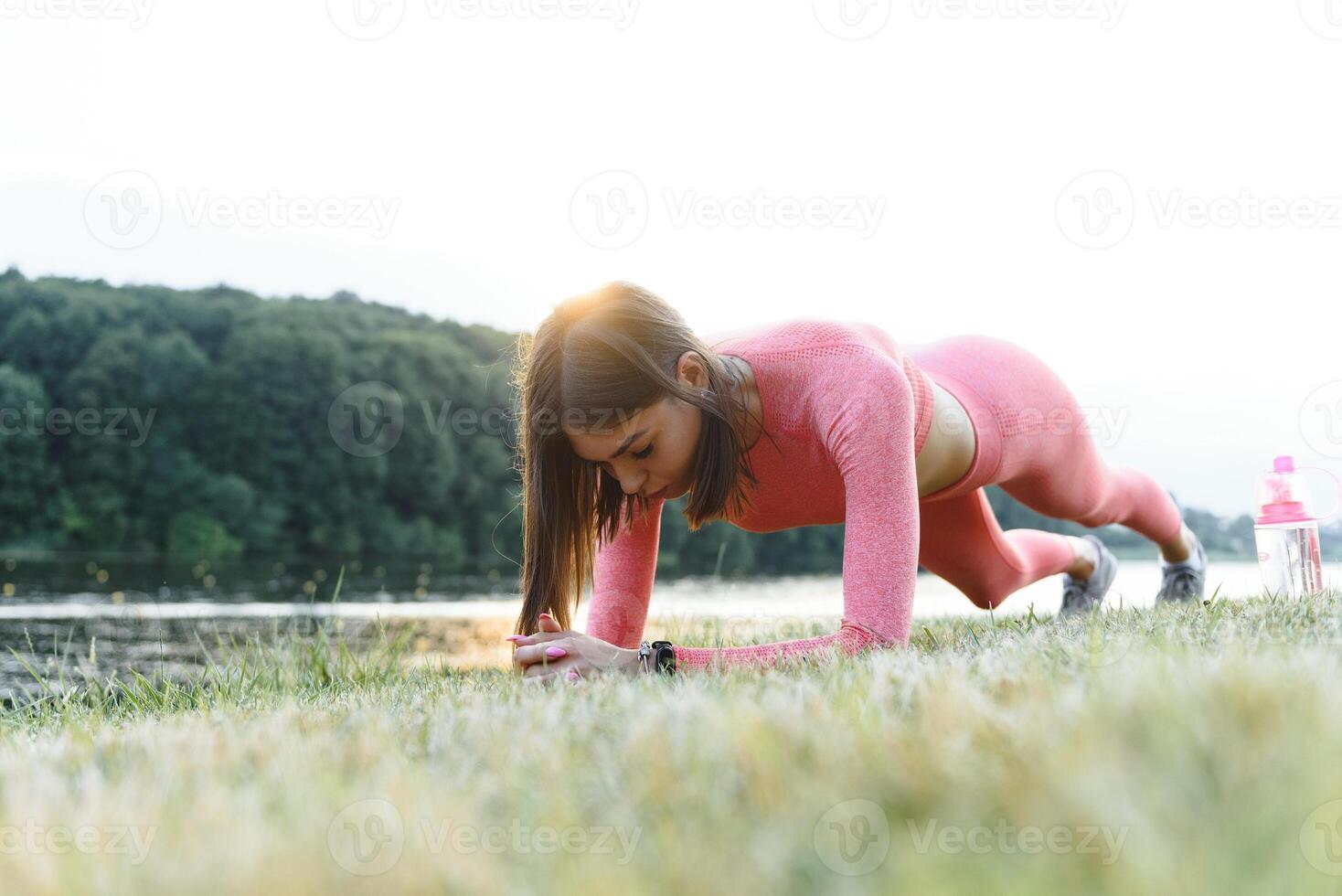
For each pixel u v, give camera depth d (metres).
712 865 0.66
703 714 1.09
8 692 3.65
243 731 1.44
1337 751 0.69
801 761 0.90
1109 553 3.56
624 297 1.95
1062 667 1.30
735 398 2.09
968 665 1.45
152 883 0.71
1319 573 2.51
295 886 0.68
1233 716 0.80
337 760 1.12
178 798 0.96
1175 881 0.54
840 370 2.06
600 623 2.45
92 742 1.48
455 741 1.25
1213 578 6.98
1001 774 0.75
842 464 2.02
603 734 1.17
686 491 2.15
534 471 2.08
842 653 1.75
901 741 0.89
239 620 7.00
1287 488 2.54
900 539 1.96
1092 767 0.69
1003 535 3.06
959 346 2.81
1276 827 0.59
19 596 9.76
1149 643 1.51
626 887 0.65
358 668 3.35
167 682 2.83
